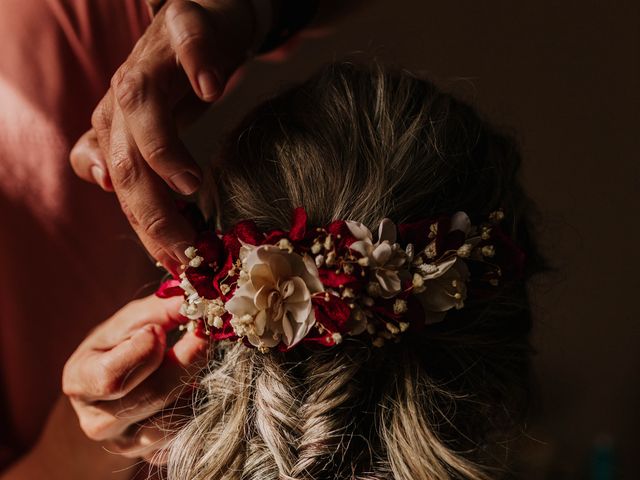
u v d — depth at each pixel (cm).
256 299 62
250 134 74
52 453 104
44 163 108
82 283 114
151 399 78
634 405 174
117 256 116
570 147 160
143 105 69
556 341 171
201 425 72
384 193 69
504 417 80
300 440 68
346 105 73
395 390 70
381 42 150
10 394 116
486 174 74
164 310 82
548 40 152
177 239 70
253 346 68
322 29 121
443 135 72
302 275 64
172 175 69
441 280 67
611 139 159
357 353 69
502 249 70
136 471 103
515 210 78
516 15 150
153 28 75
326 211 69
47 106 108
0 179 106
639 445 174
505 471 82
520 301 77
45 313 113
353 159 70
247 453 69
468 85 154
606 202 164
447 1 148
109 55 111
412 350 71
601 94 156
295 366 70
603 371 174
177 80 74
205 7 81
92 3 108
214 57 71
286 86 88
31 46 107
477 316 72
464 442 73
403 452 68
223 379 73
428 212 70
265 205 70
